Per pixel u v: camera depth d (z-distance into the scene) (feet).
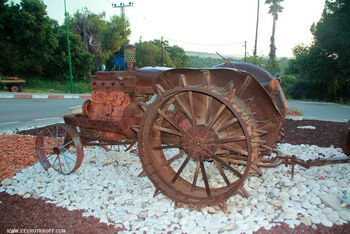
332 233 9.33
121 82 14.21
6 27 77.71
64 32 96.84
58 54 94.22
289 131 25.63
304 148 19.31
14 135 22.62
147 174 11.12
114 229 9.78
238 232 9.39
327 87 82.79
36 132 23.89
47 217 10.56
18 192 12.58
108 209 11.10
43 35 82.64
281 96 12.34
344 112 46.19
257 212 10.69
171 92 10.13
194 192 11.42
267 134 11.80
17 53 80.18
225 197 9.96
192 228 9.70
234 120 9.98
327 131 25.77
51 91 76.48
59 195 12.28
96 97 14.98
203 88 9.63
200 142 10.57
